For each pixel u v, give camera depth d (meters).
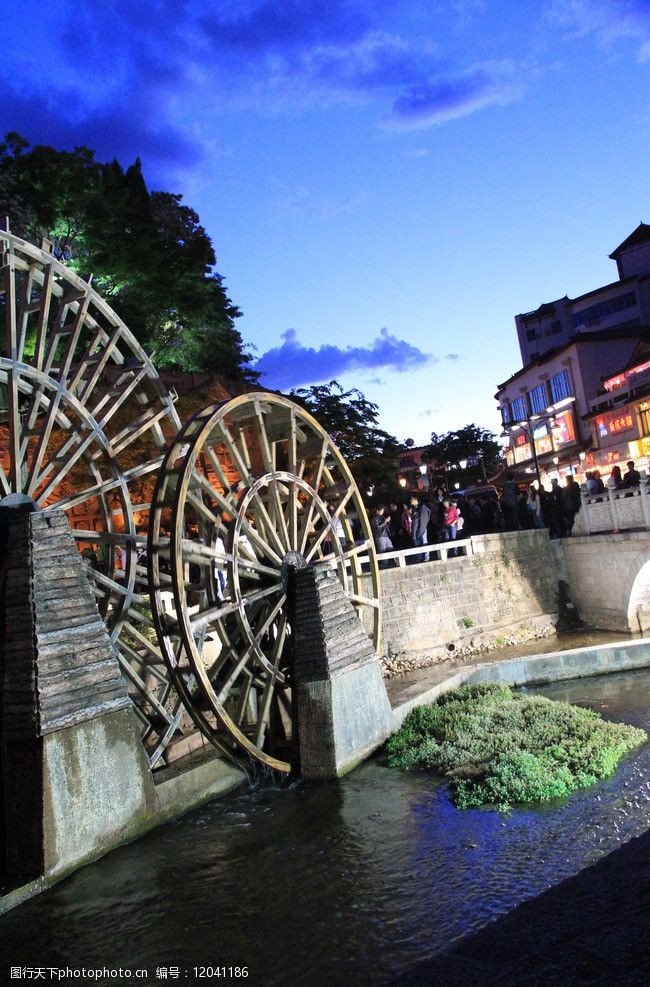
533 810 9.48
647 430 40.38
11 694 9.37
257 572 13.38
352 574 15.93
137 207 36.84
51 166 24.91
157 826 10.44
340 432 32.62
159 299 30.16
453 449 73.38
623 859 7.84
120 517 22.83
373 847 9.12
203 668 11.52
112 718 9.99
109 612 14.36
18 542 9.88
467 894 7.66
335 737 12.01
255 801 11.36
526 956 6.40
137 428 13.58
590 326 60.16
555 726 12.26
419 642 22.41
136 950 7.40
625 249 58.78
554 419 51.97
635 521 21.75
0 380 11.77
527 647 22.89
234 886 8.53
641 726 12.74
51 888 8.79
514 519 26.66
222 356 40.19
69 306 12.95
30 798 9.03
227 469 26.72
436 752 12.00
